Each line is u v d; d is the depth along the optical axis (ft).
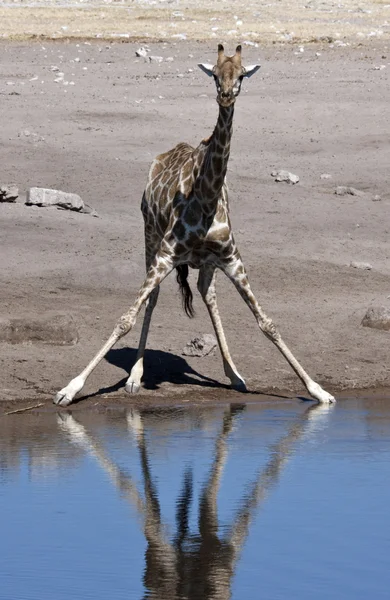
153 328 112.78
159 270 90.07
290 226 156.15
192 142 200.23
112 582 51.16
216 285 129.90
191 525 59.67
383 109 231.30
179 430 82.07
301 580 51.60
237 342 109.70
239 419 86.33
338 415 88.33
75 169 177.99
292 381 100.27
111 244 141.49
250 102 235.81
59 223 148.46
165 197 92.17
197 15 455.22
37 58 301.43
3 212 150.92
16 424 83.30
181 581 51.39
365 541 57.00
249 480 68.13
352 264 141.28
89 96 239.09
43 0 514.68
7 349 101.81
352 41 360.07
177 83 259.60
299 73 279.69
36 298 119.03
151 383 97.66
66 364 99.66
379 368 104.73
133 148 193.26
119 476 68.80
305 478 68.74
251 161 192.54
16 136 197.47
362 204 169.58
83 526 59.11
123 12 459.32
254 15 460.55
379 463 72.38
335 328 115.24
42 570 52.54
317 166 191.31
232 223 156.46
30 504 62.75
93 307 118.11
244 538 57.36
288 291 128.57
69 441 77.87
